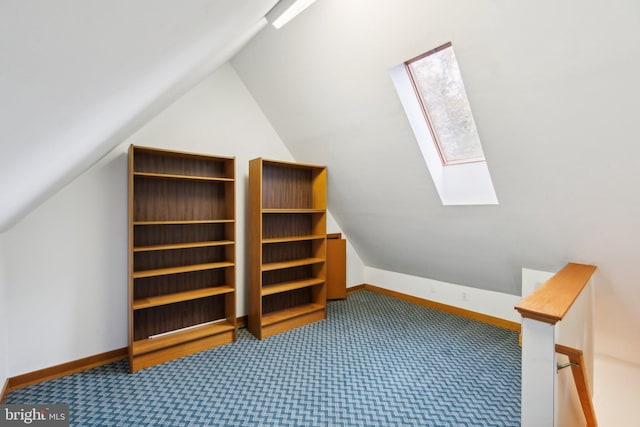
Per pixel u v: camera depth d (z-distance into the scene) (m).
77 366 2.43
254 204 3.16
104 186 2.53
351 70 2.46
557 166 1.97
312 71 2.71
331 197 3.91
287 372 2.44
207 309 3.08
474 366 2.55
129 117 1.42
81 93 0.57
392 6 1.94
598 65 1.51
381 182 3.14
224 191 3.15
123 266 2.62
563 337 1.64
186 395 2.12
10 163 0.68
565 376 1.64
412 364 2.58
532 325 1.32
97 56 0.47
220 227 3.14
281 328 3.24
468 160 2.69
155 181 2.75
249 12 1.23
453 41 1.84
